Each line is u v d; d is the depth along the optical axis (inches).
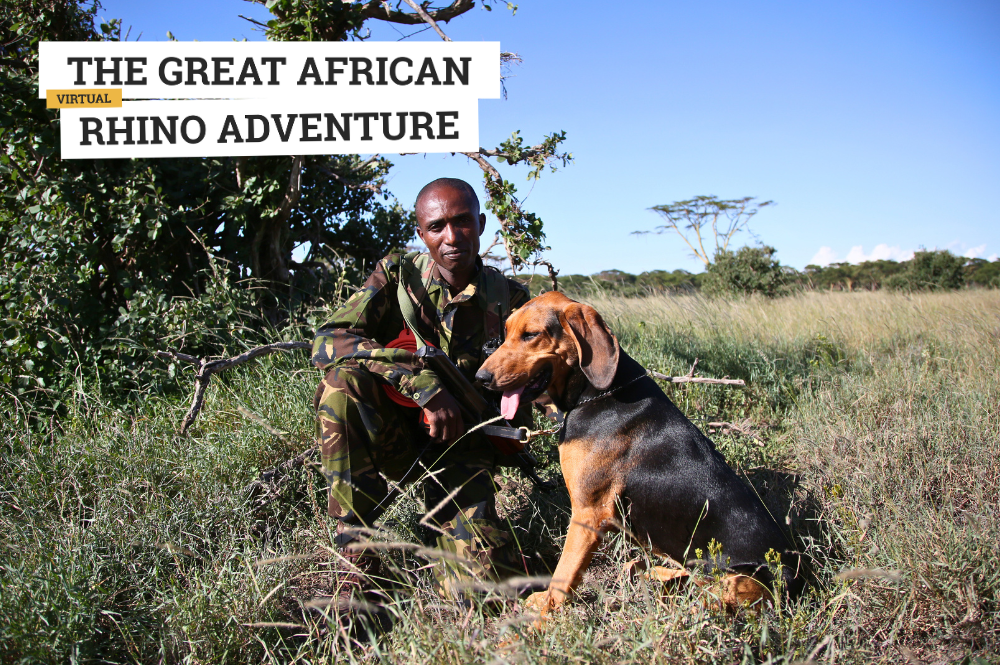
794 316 335.6
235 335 206.5
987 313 306.2
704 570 100.9
